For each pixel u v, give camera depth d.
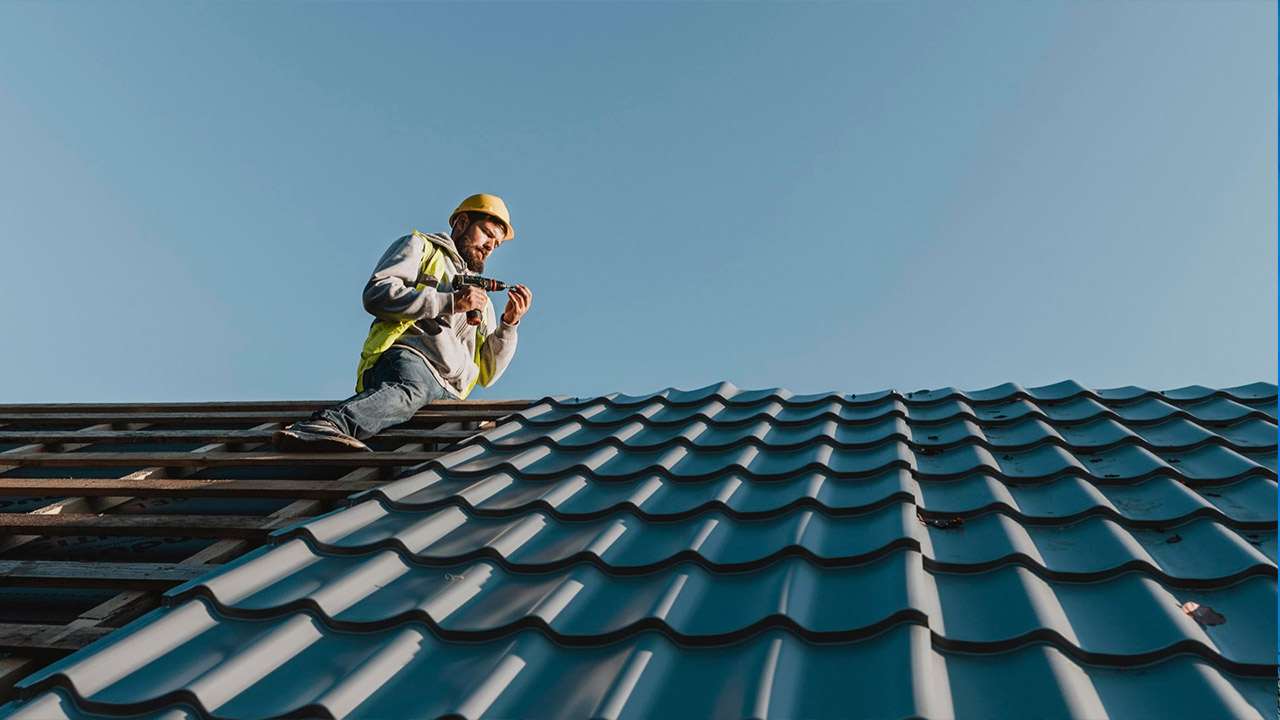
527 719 1.79
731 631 2.12
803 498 3.07
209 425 5.43
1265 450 3.73
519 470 3.56
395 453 4.32
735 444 4.02
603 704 1.78
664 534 2.91
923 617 2.06
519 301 5.95
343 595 2.30
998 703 1.85
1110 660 2.02
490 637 2.13
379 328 5.17
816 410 4.87
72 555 3.46
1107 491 3.32
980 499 3.12
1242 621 2.22
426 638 2.13
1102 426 4.25
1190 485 3.33
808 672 1.98
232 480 3.91
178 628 2.11
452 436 4.80
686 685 1.94
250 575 2.38
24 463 4.47
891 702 1.78
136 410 5.75
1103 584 2.45
